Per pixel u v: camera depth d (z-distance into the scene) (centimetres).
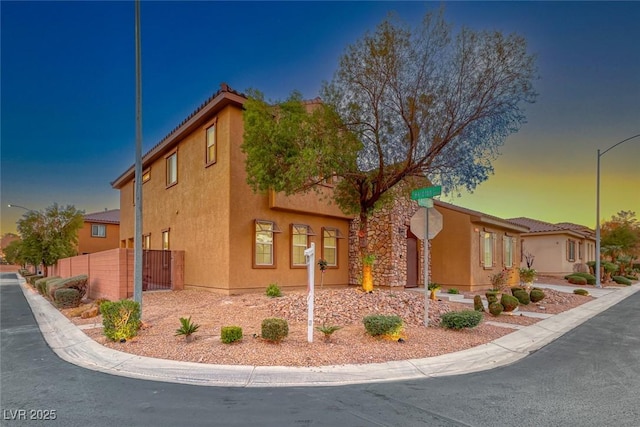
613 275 2809
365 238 1189
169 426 423
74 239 3234
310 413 461
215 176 1506
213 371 620
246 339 785
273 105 1121
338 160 1060
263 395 525
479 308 1135
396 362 673
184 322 785
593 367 679
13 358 745
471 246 1897
